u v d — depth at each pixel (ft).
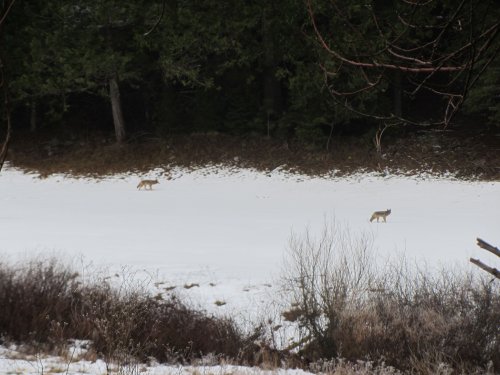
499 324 86.22
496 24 18.89
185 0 332.80
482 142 346.13
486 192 286.46
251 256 165.17
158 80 406.41
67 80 321.11
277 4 313.12
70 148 374.63
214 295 125.29
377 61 21.89
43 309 92.79
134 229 212.84
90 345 81.61
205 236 199.21
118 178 338.54
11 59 323.16
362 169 331.16
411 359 77.97
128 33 343.67
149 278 138.62
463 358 80.43
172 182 331.16
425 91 381.60
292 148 357.41
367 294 99.30
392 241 184.65
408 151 340.80
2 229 210.79
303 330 96.68
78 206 272.31
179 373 70.33
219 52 338.34
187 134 382.63
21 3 314.76
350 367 77.15
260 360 86.69
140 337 85.30
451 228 209.87
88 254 166.30
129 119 417.08
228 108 379.14
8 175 341.62
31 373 64.95
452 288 98.89
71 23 328.49
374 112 339.16
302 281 93.81
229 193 306.14
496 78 298.35
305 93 335.26
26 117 417.90
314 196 296.71
